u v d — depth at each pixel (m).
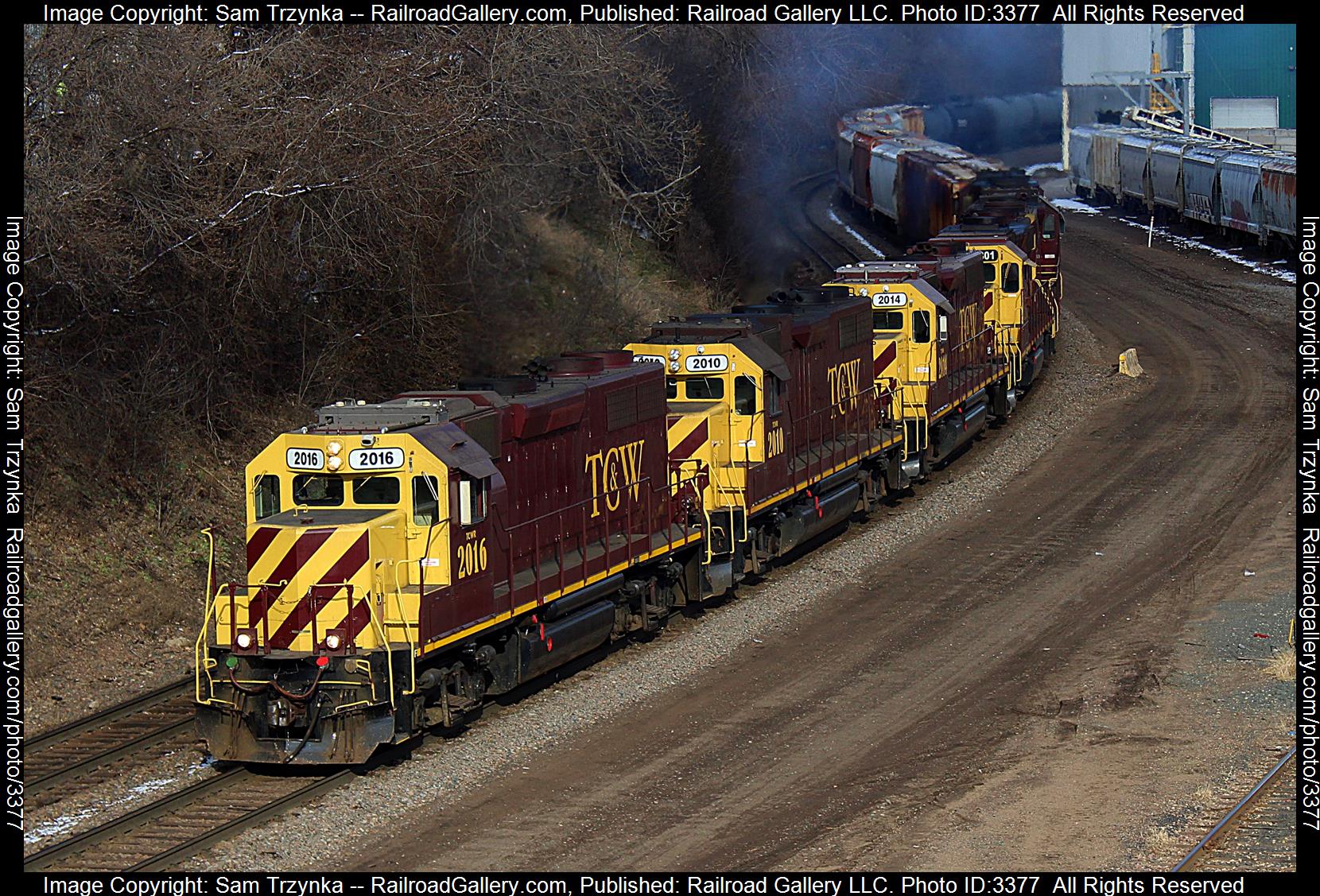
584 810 26.42
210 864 24.08
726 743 29.83
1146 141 113.94
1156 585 40.50
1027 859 24.02
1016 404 65.44
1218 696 31.98
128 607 38.44
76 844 24.78
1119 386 66.88
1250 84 124.00
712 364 40.62
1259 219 93.69
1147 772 27.89
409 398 31.42
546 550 33.19
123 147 38.84
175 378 46.00
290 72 43.94
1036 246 72.44
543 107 56.41
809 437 44.91
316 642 27.48
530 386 33.81
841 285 52.50
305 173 42.19
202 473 45.97
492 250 66.56
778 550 43.06
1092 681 33.31
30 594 37.19
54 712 32.78
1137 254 100.81
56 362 42.34
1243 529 45.44
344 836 25.39
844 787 27.36
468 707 30.31
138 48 38.50
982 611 38.75
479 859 24.38
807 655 35.69
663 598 38.41
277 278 46.78
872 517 50.12
